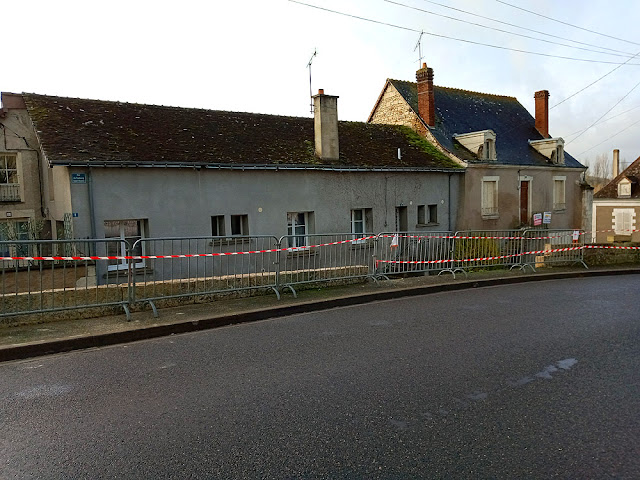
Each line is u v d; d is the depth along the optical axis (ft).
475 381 16.78
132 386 16.83
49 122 45.06
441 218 68.85
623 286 39.01
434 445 12.27
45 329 23.58
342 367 18.40
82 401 15.55
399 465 11.33
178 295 28.35
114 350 21.67
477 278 40.78
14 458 11.94
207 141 51.44
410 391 15.88
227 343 22.34
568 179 89.10
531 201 81.76
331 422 13.62
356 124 72.08
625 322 25.70
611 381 16.83
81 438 12.93
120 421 13.94
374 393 15.72
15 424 13.91
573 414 14.11
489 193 75.25
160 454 11.98
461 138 76.02
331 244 38.32
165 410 14.65
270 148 55.16
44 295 24.91
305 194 54.95
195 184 47.24
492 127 86.94
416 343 21.66
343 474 10.96
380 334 23.43
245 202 50.52
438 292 36.50
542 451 11.98
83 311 25.91
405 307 30.40
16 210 58.23
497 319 26.53
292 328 25.08
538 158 84.74
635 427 13.32
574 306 30.19
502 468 11.19
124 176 43.34
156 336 24.06
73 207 41.09
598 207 134.62
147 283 27.81
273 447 12.24
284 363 19.04
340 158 59.26
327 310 29.89
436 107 82.53
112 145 44.57
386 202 62.44
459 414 14.11
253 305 29.07
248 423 13.64
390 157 64.90
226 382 16.98
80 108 49.55
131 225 45.34
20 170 58.54
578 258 50.65
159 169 45.09
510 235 50.60
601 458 11.66
